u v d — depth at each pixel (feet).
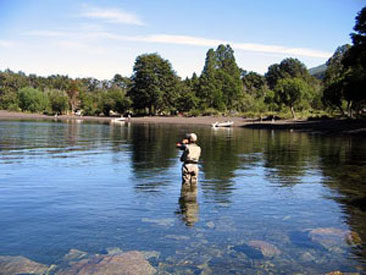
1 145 60.90
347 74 149.89
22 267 13.46
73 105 378.94
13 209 21.24
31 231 17.42
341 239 16.88
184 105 300.40
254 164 41.73
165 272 13.29
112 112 343.26
